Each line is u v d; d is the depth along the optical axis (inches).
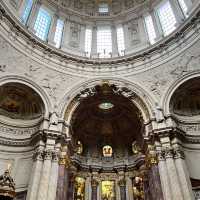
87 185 1022.4
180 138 748.0
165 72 847.7
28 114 855.1
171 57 854.5
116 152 1123.3
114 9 1173.7
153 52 904.3
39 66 850.8
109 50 1039.6
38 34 952.9
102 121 1095.6
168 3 1000.2
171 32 881.5
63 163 743.1
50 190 671.1
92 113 1051.3
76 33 1068.5
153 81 858.8
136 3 1124.5
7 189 564.4
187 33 827.4
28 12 949.8
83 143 1127.0
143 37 1010.1
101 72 933.8
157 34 973.8
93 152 1120.2
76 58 935.0
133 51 987.3
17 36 816.3
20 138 801.6
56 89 854.5
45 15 1030.4
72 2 1146.7
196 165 725.9
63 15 1081.4
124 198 976.9
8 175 596.1
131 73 911.0
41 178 680.4
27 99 840.3
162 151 716.7
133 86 876.6
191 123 808.3
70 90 872.3
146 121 807.1
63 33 1034.1
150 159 737.6
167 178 673.6
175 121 782.5
